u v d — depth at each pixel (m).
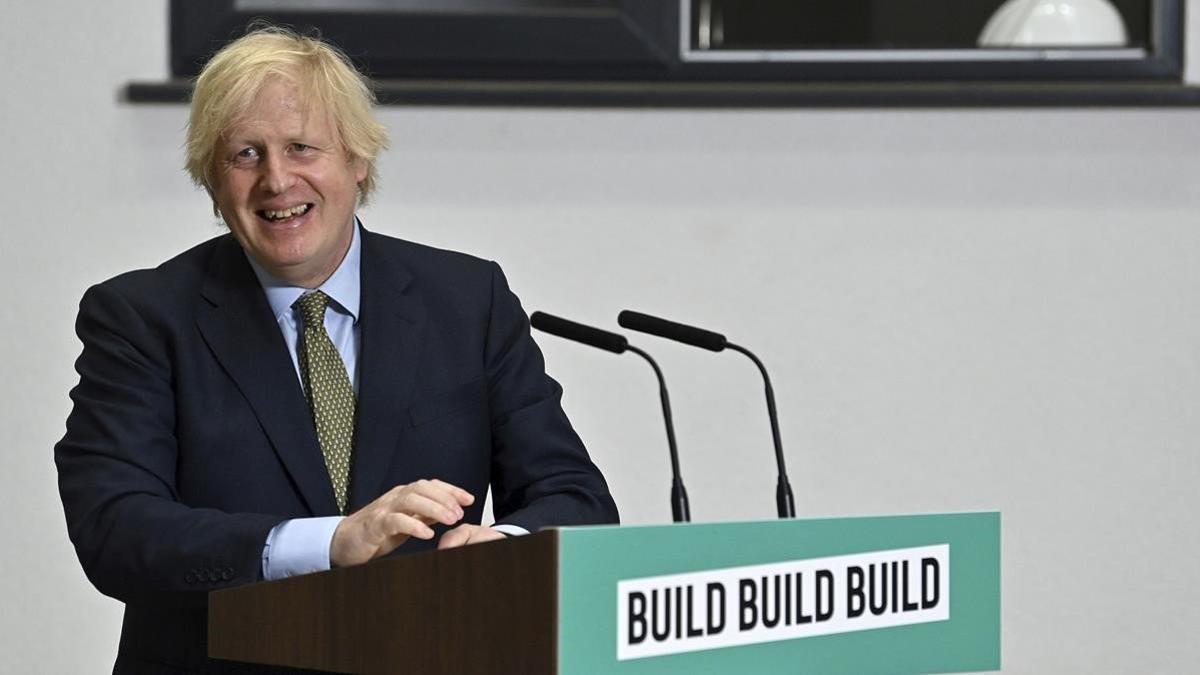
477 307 3.37
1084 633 5.28
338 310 3.23
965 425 5.31
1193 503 5.28
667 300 5.33
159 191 5.32
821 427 5.32
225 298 3.17
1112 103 5.24
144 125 5.31
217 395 3.09
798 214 5.32
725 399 5.32
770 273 5.33
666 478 5.32
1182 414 5.29
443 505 2.62
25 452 5.31
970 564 2.48
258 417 3.07
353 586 2.36
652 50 5.39
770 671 2.26
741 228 5.32
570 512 3.18
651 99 5.28
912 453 5.32
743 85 5.37
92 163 5.32
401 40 5.39
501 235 5.34
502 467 3.36
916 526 2.42
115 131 5.31
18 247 5.31
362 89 3.21
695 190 5.33
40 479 5.31
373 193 3.46
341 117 3.12
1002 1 5.52
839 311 5.32
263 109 3.04
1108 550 5.29
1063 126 5.29
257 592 2.51
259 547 2.72
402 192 5.32
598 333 3.21
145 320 3.14
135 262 5.32
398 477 3.15
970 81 5.37
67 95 5.32
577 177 5.33
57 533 5.30
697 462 5.32
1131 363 5.30
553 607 2.06
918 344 5.32
